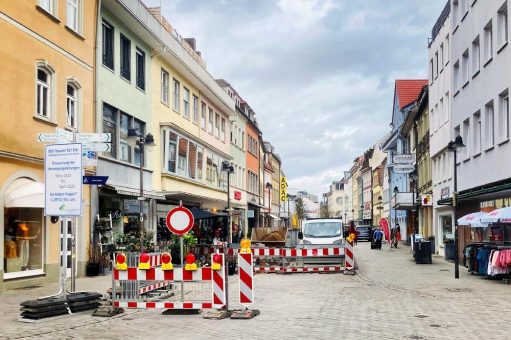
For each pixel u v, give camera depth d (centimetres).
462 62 2861
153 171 2938
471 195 2411
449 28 3231
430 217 4159
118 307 1206
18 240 1755
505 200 2167
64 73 2027
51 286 1755
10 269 1708
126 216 2583
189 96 3666
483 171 2448
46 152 1188
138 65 2827
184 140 3381
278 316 1175
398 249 4653
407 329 1011
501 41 2231
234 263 2345
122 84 2567
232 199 4894
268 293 1620
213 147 4050
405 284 1838
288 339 924
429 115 4006
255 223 6644
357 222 11438
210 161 4047
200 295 1309
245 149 5844
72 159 1175
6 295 1529
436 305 1330
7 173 1691
